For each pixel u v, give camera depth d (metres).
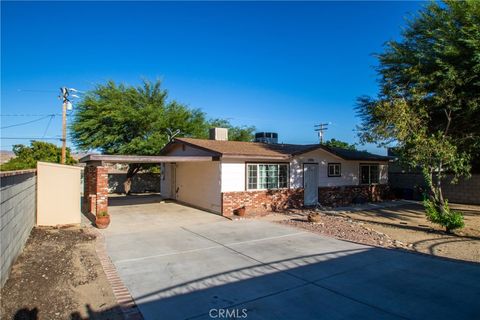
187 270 6.80
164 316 4.77
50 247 8.15
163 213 14.70
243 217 13.50
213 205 14.73
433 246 8.71
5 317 4.38
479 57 10.37
